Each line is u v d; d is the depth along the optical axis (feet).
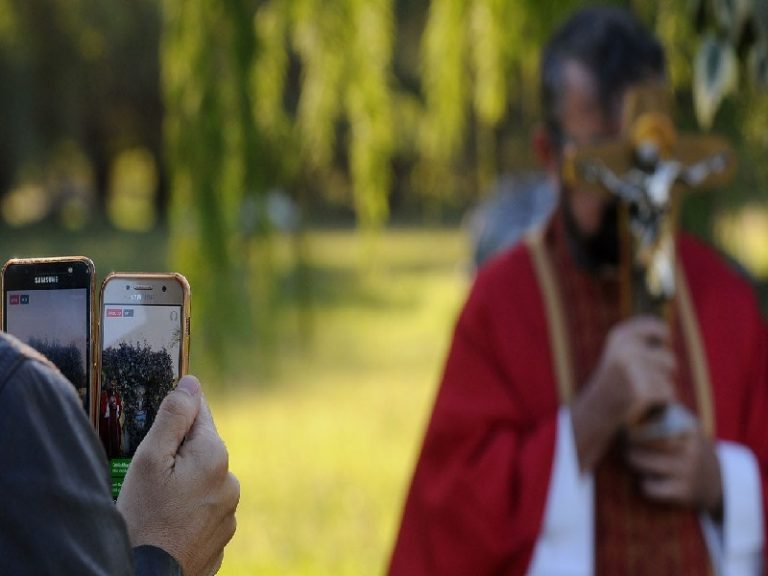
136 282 4.00
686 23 8.75
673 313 7.09
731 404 7.03
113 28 41.98
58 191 75.72
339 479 22.72
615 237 6.84
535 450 6.76
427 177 10.21
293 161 9.52
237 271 9.53
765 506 6.68
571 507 6.70
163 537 3.75
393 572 7.13
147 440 3.84
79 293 3.86
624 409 6.45
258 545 18.72
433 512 7.00
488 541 6.86
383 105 9.49
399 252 67.15
